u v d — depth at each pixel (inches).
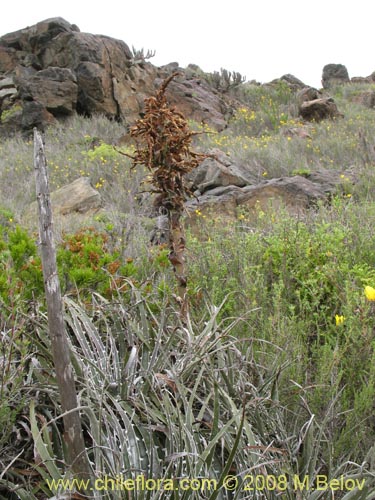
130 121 734.5
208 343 108.0
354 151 505.0
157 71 829.8
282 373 104.0
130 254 205.6
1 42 840.3
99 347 103.0
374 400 102.2
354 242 187.6
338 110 816.3
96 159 523.5
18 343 92.4
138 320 118.9
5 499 80.4
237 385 99.1
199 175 399.5
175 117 108.7
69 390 70.7
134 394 94.3
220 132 735.1
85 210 393.4
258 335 123.3
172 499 77.4
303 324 125.1
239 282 162.6
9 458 85.7
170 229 116.0
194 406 98.3
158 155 110.0
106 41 766.5
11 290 100.0
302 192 343.6
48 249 67.5
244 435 87.5
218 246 204.5
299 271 161.3
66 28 788.0
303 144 544.4
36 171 66.7
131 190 408.2
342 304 137.6
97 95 729.0
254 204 335.3
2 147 656.4
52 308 68.6
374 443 91.4
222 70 953.5
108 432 82.7
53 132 682.8
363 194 349.4
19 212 381.1
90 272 132.0
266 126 762.2
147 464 83.1
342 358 113.6
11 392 85.8
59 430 92.3
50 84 719.1
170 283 156.9
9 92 785.6
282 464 82.5
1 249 149.2
